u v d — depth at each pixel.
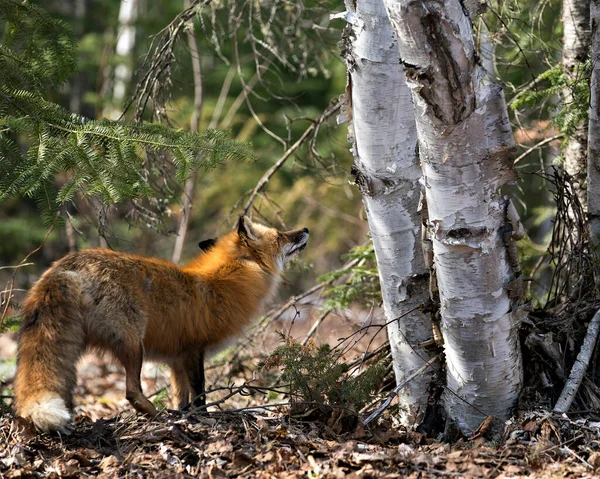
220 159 10.20
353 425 9.52
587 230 10.85
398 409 10.55
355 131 8.99
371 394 10.36
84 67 28.89
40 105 10.45
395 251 9.48
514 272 8.64
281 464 8.08
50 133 10.24
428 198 8.10
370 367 10.13
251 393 10.08
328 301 13.92
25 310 9.29
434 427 9.89
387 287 9.85
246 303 11.34
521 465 8.06
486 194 7.84
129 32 30.33
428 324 9.80
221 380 14.91
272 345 16.08
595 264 10.34
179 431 8.81
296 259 15.50
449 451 8.66
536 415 8.99
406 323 9.84
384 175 9.07
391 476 7.68
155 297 10.05
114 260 9.79
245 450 8.48
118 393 16.14
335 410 9.46
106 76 28.08
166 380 16.12
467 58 7.02
